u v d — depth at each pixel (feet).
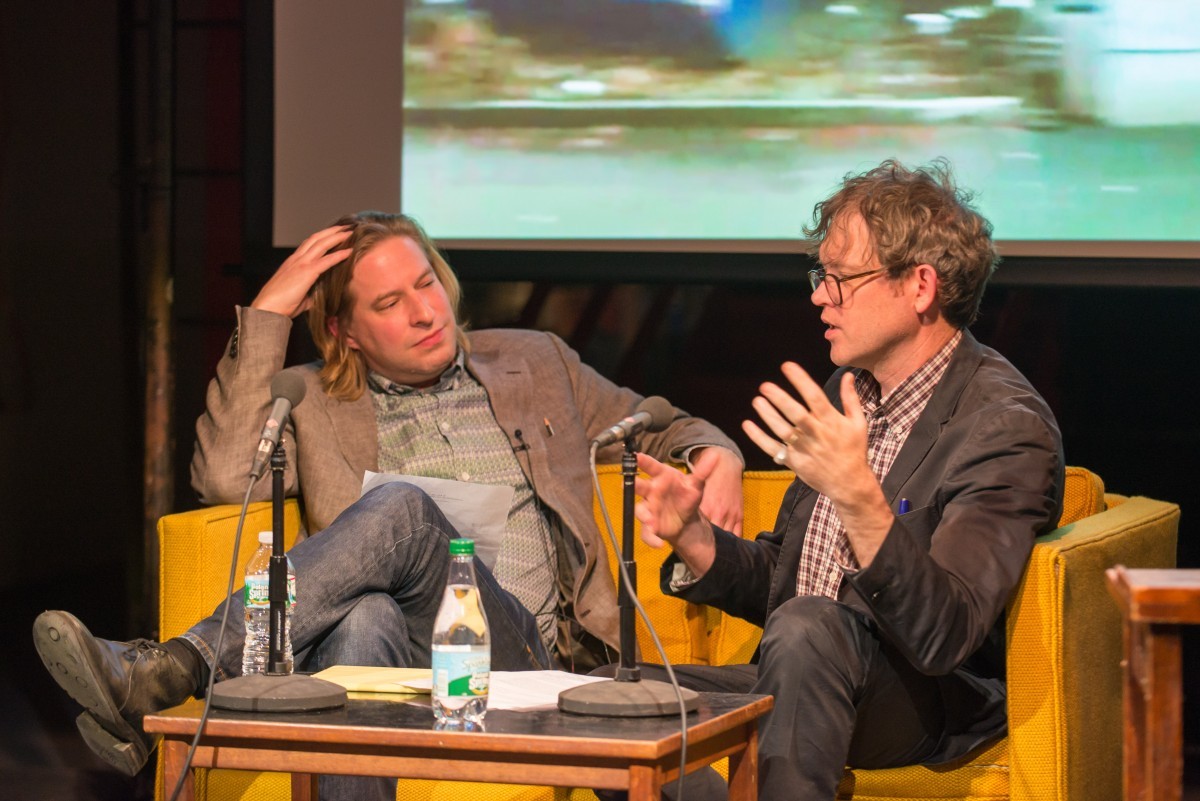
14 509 33.53
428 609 15.40
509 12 27.35
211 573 15.84
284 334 18.42
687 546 15.11
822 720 12.78
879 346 14.83
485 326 28.68
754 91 26.53
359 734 10.66
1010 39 25.43
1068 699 13.12
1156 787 8.77
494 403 18.58
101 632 32.45
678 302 28.07
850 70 26.13
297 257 18.71
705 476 14.78
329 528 14.70
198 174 30.07
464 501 16.70
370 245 18.42
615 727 10.64
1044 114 25.32
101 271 32.58
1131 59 24.94
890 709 13.48
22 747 25.13
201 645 13.33
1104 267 25.17
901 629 12.55
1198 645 25.58
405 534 14.82
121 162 32.04
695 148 26.81
